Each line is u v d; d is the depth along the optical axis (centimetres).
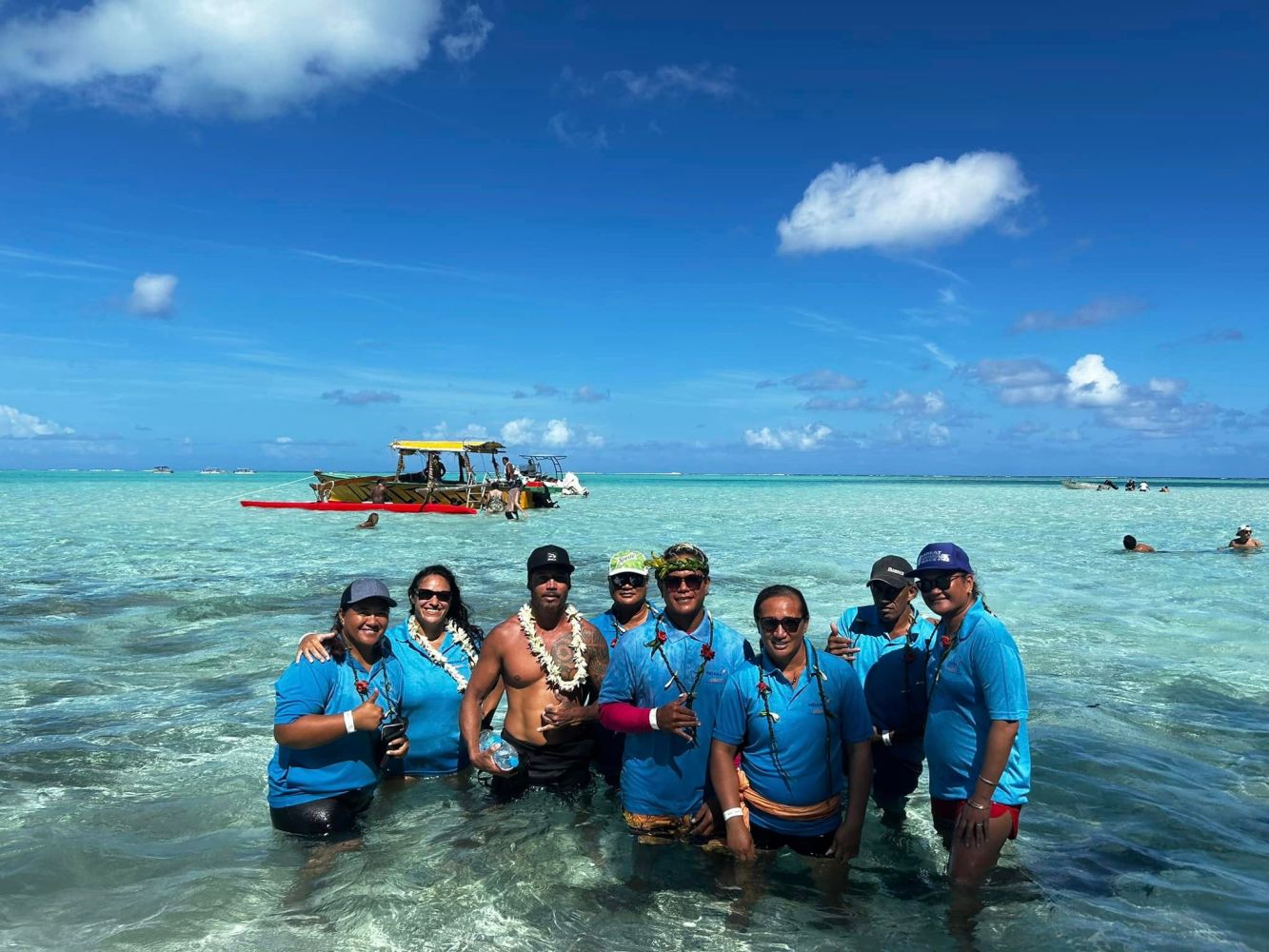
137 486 7894
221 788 575
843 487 10981
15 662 941
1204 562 2022
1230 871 464
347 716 485
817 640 1073
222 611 1260
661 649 480
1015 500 6384
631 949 382
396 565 1839
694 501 5747
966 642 442
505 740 571
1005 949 383
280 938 390
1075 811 545
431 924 403
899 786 550
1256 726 729
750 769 468
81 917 406
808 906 421
